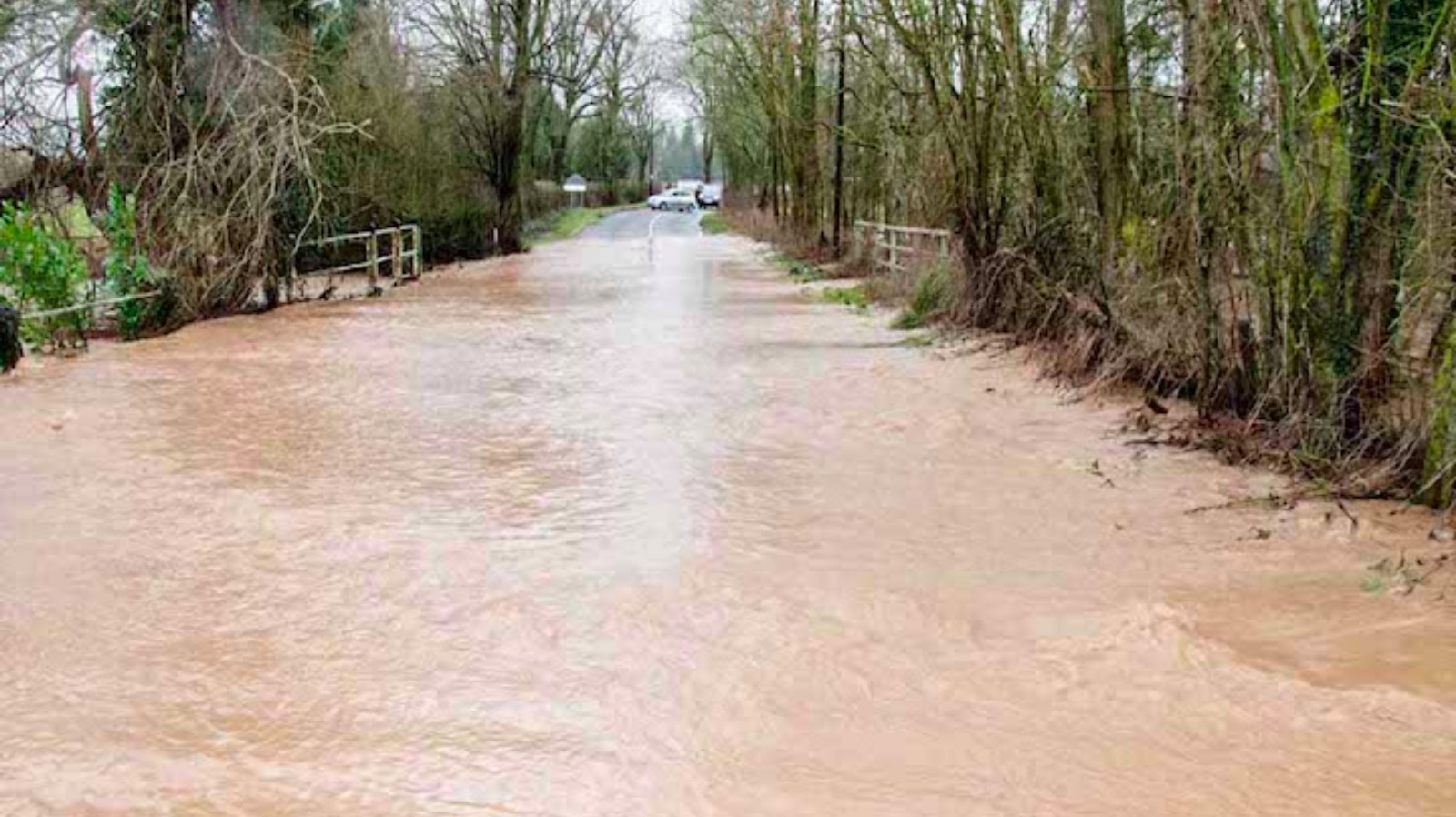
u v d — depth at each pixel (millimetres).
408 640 5426
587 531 7133
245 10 20016
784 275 28047
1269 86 8578
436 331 17312
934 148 19375
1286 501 7609
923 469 8750
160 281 17062
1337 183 8180
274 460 8984
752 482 8344
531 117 50531
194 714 4695
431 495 7977
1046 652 5262
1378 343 8125
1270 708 4688
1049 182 14266
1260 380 9164
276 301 20453
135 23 18109
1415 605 5773
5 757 4344
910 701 4785
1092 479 8430
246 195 19453
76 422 10422
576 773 4219
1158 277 11070
